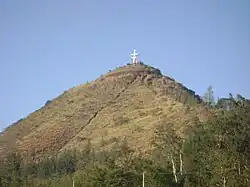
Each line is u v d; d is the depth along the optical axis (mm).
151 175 60469
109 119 134875
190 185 60406
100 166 66062
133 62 180875
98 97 156500
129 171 62031
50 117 151625
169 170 62094
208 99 101875
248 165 57156
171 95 144750
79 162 95438
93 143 117625
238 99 64812
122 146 93188
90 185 62781
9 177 83125
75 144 125375
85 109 149375
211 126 62938
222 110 67062
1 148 135500
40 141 134625
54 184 72625
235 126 60312
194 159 62812
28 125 150750
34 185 74875
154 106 133625
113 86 162250
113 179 61438
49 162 100938
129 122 125188
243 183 54375
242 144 58656
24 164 104062
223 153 57750
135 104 141875
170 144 69000
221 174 55812
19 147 133875
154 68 178500
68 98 162750
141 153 82062
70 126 140250
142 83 160625
